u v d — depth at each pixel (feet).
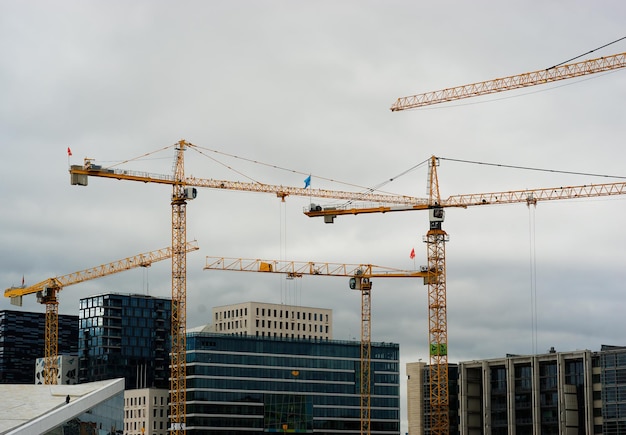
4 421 406.00
